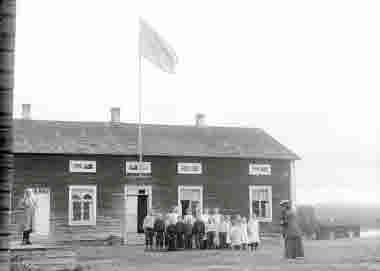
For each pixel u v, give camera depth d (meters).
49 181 32.34
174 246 26.44
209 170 35.19
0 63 3.88
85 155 33.12
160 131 37.47
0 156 3.87
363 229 34.81
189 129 38.53
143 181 33.94
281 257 20.86
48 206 32.12
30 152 31.78
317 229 33.16
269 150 36.66
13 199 31.53
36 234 31.52
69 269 16.34
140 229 34.56
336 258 19.67
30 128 34.72
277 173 36.44
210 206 34.88
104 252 25.48
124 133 36.31
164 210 34.06
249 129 39.88
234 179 35.53
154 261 20.22
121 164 33.75
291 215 20.03
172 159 34.66
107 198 33.22
